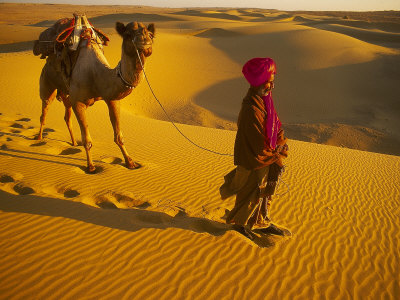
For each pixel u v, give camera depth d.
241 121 4.62
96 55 7.11
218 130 14.66
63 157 8.09
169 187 7.00
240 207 5.09
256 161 4.66
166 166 8.28
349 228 6.03
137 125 13.19
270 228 5.58
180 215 5.97
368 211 6.80
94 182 6.79
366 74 40.12
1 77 22.06
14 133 9.53
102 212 5.62
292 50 47.50
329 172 9.01
